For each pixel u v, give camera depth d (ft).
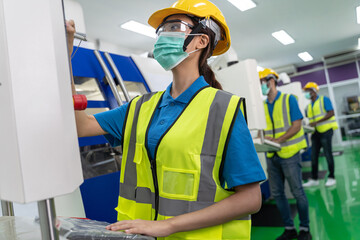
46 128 1.26
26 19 1.25
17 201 1.21
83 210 3.82
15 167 1.20
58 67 1.35
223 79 8.24
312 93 16.76
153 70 6.10
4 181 1.30
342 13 18.19
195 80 2.61
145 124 2.65
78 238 1.71
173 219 2.10
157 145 2.37
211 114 2.32
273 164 7.96
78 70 4.61
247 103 7.59
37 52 1.27
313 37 22.47
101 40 18.95
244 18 17.51
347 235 7.75
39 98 1.25
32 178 1.20
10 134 1.21
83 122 2.71
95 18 15.67
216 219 2.15
